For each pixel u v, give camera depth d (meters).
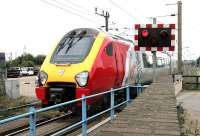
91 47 14.54
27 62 91.50
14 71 58.81
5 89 23.34
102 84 14.62
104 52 14.92
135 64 19.94
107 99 15.59
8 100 20.72
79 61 14.01
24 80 47.69
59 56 14.45
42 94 14.07
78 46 14.62
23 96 24.69
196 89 32.22
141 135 8.49
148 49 13.65
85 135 9.59
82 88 13.50
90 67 13.82
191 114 18.11
